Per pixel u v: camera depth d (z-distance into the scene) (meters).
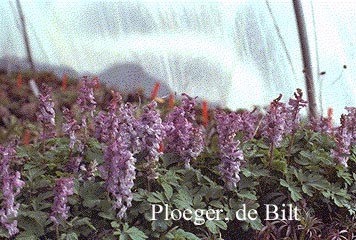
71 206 1.36
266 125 1.47
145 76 2.62
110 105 1.36
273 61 2.28
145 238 1.33
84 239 1.35
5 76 2.73
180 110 1.45
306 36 1.98
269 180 1.48
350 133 1.55
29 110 2.34
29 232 1.30
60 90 2.59
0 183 1.32
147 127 1.36
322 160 1.50
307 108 1.91
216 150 1.53
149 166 1.38
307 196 1.49
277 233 1.42
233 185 1.42
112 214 1.33
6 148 1.31
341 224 1.48
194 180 1.43
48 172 1.44
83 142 1.45
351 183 1.53
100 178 1.41
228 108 2.33
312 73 1.98
